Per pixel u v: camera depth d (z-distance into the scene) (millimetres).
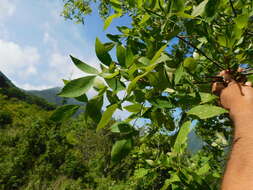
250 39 1152
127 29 1152
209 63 1170
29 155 10625
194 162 1849
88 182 11625
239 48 1034
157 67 789
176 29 898
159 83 778
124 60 758
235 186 605
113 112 703
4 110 25250
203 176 1467
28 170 10281
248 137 671
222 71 946
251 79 909
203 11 873
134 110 854
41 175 10273
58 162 11562
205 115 658
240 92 808
